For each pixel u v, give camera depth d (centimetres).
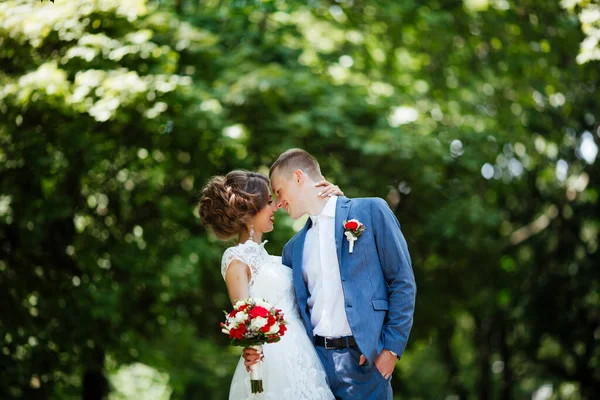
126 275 836
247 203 412
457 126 1066
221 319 1033
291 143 900
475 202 1098
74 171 791
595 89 1128
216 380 1200
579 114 1199
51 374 815
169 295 846
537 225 1342
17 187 777
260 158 924
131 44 742
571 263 1323
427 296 1157
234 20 948
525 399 1723
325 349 399
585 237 1391
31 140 734
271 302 406
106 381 979
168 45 850
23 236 784
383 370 388
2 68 740
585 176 1311
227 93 882
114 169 847
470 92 1113
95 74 714
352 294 392
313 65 1009
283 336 398
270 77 903
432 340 1423
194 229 916
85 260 820
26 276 804
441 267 1196
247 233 421
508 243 1319
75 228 854
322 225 409
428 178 989
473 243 1125
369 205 405
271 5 907
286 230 838
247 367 385
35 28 672
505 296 1338
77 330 800
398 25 1011
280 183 418
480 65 1083
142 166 825
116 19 729
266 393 393
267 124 914
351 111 967
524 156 1235
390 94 1030
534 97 1141
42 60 739
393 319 389
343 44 1040
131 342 855
